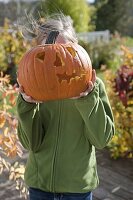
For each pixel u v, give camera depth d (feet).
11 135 10.08
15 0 80.28
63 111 6.77
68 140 6.77
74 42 6.79
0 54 27.91
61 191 6.82
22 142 7.12
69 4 48.29
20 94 6.47
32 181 7.07
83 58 6.12
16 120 10.19
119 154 15.58
